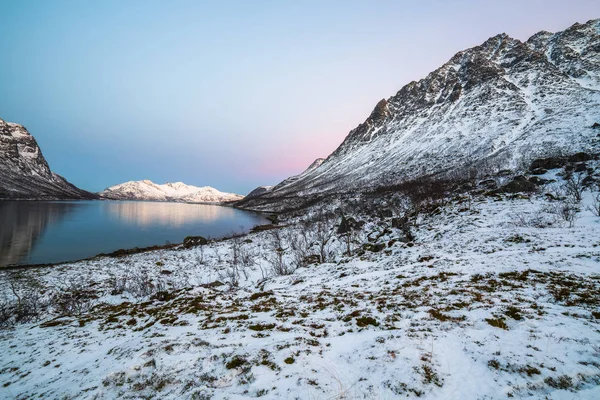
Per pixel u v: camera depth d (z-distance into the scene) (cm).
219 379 619
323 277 2095
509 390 520
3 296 2972
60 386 698
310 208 11231
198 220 12694
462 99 17975
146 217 13575
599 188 3691
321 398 533
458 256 1948
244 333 891
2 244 6222
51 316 2367
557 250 1711
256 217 14288
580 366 564
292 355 701
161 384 623
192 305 1348
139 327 1198
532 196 3956
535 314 834
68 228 8738
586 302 911
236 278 3447
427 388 541
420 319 888
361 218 6206
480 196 4528
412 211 5088
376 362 641
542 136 9750
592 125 9031
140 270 4006
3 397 721
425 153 13712
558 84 14738
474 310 911
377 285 1516
